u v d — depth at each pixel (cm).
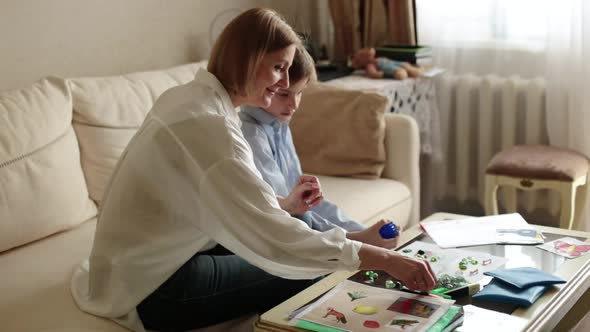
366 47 349
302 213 176
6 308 167
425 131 327
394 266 145
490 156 331
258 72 153
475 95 333
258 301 172
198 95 153
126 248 158
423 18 336
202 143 146
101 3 270
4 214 195
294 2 356
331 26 365
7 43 241
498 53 320
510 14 314
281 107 184
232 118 155
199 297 163
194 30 309
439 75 333
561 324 191
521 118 325
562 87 302
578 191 283
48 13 253
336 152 271
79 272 180
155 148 150
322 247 143
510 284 155
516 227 192
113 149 226
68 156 214
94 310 164
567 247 178
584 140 297
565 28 297
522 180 275
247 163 146
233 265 168
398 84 305
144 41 288
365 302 150
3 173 197
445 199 353
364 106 268
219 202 144
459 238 186
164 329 166
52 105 215
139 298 160
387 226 178
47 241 208
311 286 164
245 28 151
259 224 143
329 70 331
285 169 215
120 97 233
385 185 260
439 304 146
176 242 158
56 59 257
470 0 321
